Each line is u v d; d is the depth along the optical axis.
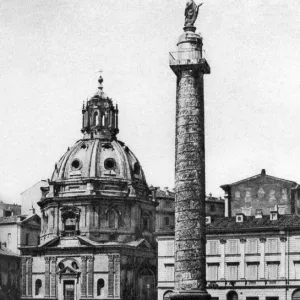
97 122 133.62
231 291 105.31
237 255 105.88
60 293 125.31
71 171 129.62
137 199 128.12
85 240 124.38
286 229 103.50
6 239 141.25
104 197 126.31
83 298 122.88
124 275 123.12
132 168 131.88
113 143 132.88
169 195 157.12
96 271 123.44
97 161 129.38
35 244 143.12
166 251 110.12
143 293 127.25
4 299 133.38
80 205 127.00
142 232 130.00
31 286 127.50
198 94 65.44
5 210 155.00
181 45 65.88
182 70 65.69
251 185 125.81
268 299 103.25
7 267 135.75
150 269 128.88
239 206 125.94
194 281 63.03
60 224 127.88
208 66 66.25
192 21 66.75
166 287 109.19
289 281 102.50
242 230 105.75
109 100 134.38
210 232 107.44
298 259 102.44
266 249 104.50
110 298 121.62
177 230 64.19
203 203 64.50
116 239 126.25
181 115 65.38
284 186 123.31
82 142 133.12
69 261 125.38
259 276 104.31
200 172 64.56
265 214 123.88
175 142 65.88
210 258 107.25
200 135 65.06
